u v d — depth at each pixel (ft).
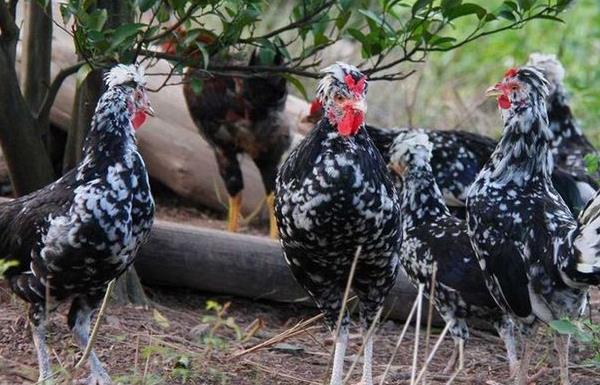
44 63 41.78
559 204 33.88
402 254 38.55
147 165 52.65
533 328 34.55
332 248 32.81
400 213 34.40
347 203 31.89
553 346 38.42
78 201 31.37
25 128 39.47
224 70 39.63
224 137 50.19
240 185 50.93
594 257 30.25
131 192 31.81
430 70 65.00
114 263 32.01
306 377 35.24
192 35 36.37
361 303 34.83
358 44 61.46
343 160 31.89
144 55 38.40
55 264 31.63
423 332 41.34
